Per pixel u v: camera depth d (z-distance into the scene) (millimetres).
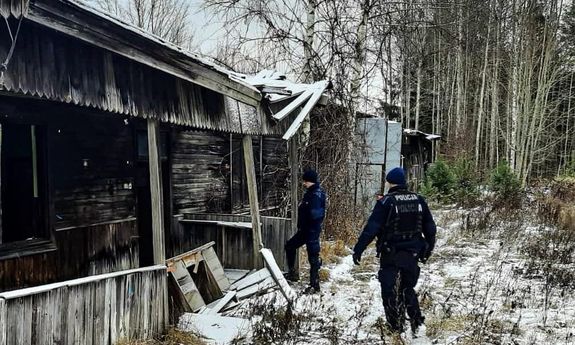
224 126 6145
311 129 11578
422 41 20969
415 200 5141
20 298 3404
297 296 6133
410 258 5008
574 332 5355
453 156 28297
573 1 37438
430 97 36938
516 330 5250
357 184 12281
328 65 11742
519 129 28297
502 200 16531
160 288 4945
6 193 5070
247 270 7852
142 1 22719
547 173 37719
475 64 35281
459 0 14547
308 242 7035
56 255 5531
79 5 3656
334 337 4848
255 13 11547
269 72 9438
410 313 5078
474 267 8734
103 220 6297
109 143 6445
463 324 5484
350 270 8547
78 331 3912
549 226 12711
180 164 8492
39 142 5434
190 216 8523
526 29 29109
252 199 7168
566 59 32312
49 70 3766
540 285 7438
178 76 4840
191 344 4742
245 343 4840
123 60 4508
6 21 3217
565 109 37281
